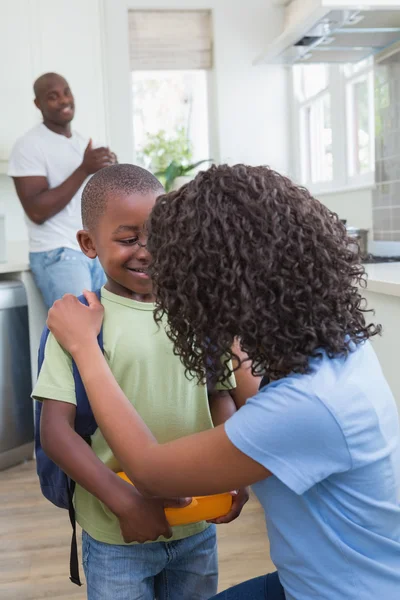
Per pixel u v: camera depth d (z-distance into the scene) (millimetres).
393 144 2449
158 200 823
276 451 771
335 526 809
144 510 933
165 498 944
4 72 4004
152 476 832
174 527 1093
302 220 775
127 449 854
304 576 832
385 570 796
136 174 1052
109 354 1021
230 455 787
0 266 3012
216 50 4598
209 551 1185
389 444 816
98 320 996
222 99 4648
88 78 4199
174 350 870
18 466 3086
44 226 2926
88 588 1134
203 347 809
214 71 4652
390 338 1688
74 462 945
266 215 756
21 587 1921
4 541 2232
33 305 3139
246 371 1134
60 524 2365
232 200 767
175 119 4945
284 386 783
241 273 750
